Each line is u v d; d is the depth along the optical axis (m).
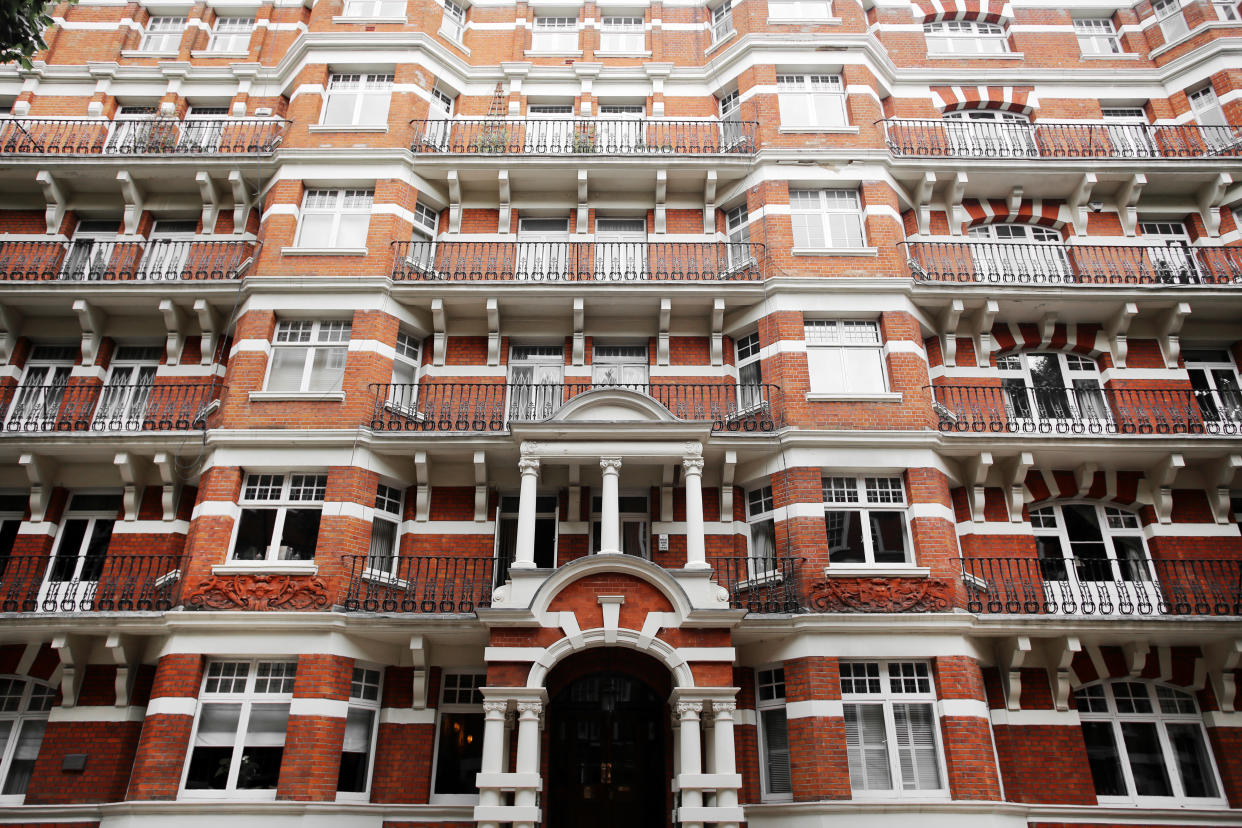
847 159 16.47
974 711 12.32
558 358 16.20
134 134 17.94
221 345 15.84
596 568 12.31
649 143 17.64
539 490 14.61
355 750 12.57
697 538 12.77
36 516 14.63
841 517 13.99
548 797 13.01
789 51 17.73
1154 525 14.48
